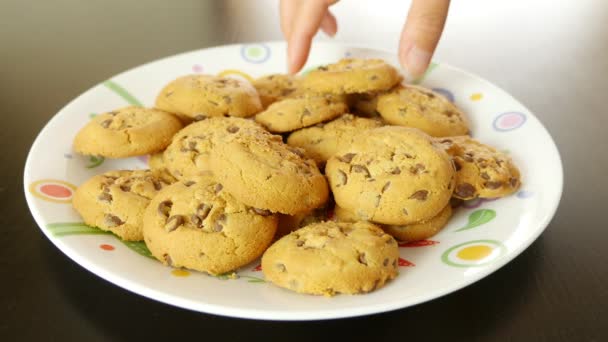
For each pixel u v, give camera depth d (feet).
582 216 1.61
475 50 2.22
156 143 1.73
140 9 2.46
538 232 1.47
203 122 1.73
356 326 1.41
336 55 1.98
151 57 2.19
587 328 1.41
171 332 1.41
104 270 1.43
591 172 1.72
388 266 1.43
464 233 1.54
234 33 2.30
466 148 1.67
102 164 1.74
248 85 1.85
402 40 1.63
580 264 1.51
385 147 1.60
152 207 1.55
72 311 1.44
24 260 1.53
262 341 1.40
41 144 1.70
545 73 2.10
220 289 1.42
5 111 1.94
